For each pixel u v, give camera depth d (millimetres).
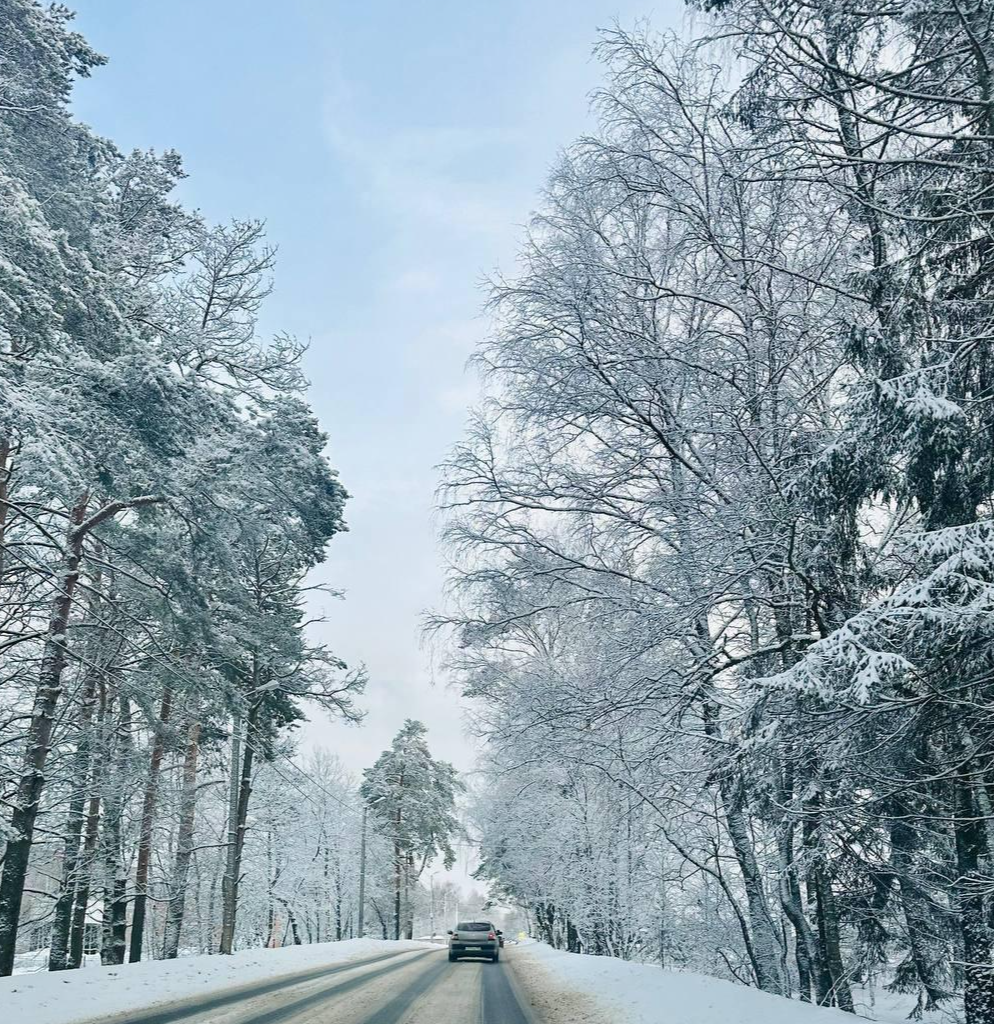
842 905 12438
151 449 16812
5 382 12625
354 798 69688
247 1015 12695
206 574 22781
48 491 16516
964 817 10000
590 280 13414
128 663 22906
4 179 14148
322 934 75875
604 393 13586
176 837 33406
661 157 13633
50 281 15016
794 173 10836
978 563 7484
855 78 8727
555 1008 14156
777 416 11945
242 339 23062
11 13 18141
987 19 8789
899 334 9805
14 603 19094
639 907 24781
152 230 22500
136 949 26719
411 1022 12320
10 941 17203
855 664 7883
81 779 23672
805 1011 9914
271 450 22578
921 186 9531
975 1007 9453
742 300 12664
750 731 10203
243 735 28500
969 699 8656
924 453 8828
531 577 15031
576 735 14516
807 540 11086
